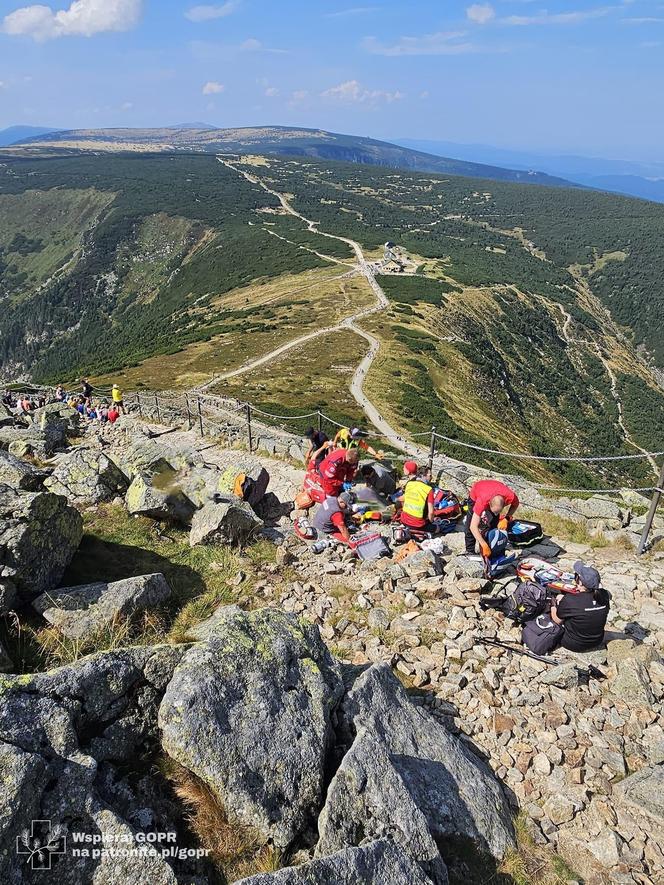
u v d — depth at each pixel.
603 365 136.00
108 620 6.00
